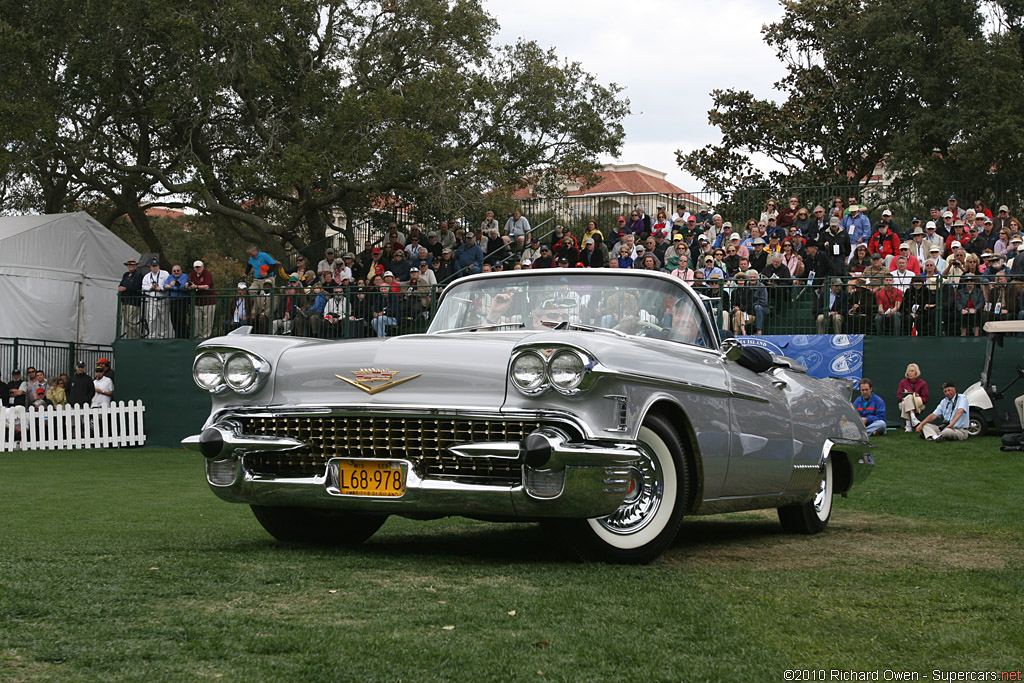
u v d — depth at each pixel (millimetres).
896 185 24906
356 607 3609
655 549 4941
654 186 51062
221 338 5258
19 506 8828
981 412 15047
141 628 3205
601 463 4477
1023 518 7801
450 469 4660
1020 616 3734
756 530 6875
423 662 2902
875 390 16188
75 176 27922
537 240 23609
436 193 24969
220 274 42969
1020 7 30500
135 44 24062
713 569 4793
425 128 25266
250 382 5035
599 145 28125
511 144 26984
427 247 21828
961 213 20844
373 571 4406
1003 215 18953
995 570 4820
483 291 6027
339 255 24703
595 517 4617
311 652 2975
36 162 26328
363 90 25797
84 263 23891
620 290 5793
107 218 31594
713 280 16719
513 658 2979
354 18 26141
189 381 19781
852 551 5672
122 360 20125
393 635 3207
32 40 23625
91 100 25375
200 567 4371
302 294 18875
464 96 25531
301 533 5508
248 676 2727
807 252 17156
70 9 24281
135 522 7227
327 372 4922
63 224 23344
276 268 20891
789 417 6125
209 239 42688
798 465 6199
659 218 20719
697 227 20562
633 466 4676
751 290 16484
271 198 29203
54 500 9547
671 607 3738
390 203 27906
